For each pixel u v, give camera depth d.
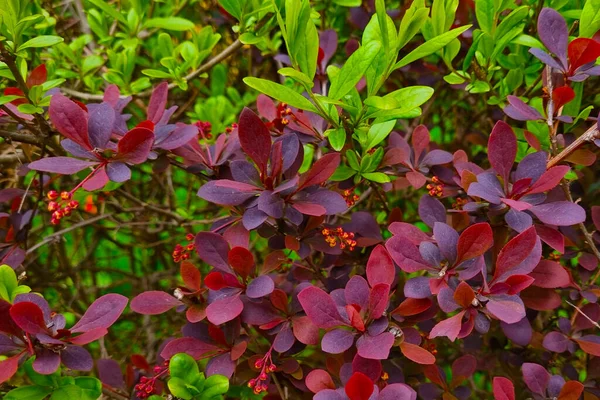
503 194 0.55
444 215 0.58
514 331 0.57
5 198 0.65
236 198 0.55
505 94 0.66
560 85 0.61
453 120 0.91
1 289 0.55
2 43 0.59
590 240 0.59
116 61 0.74
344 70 0.52
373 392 0.51
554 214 0.54
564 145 0.61
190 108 0.97
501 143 0.55
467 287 0.52
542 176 0.54
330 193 0.56
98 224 0.92
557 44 0.57
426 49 0.53
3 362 0.53
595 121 0.61
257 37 0.67
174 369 0.55
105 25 0.78
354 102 0.56
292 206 0.56
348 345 0.53
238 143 0.59
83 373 0.83
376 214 0.81
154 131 0.58
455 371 0.61
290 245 0.57
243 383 0.62
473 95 0.81
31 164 0.54
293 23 0.53
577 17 0.63
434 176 0.61
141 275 1.03
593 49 0.56
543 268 0.56
